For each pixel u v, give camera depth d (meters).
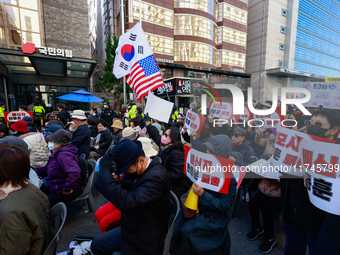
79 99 8.76
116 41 14.40
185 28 21.77
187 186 2.30
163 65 20.00
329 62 43.44
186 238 1.53
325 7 38.53
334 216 1.24
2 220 1.09
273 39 31.16
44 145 2.86
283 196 1.74
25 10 12.80
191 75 21.67
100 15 30.62
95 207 3.00
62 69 12.27
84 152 3.68
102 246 1.59
